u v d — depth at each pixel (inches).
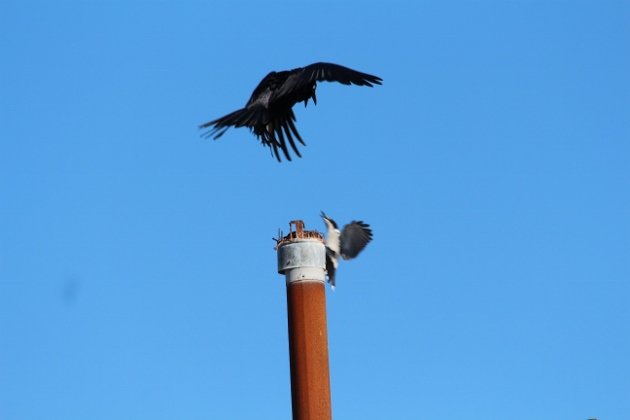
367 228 1190.9
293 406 1416.1
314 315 1416.1
